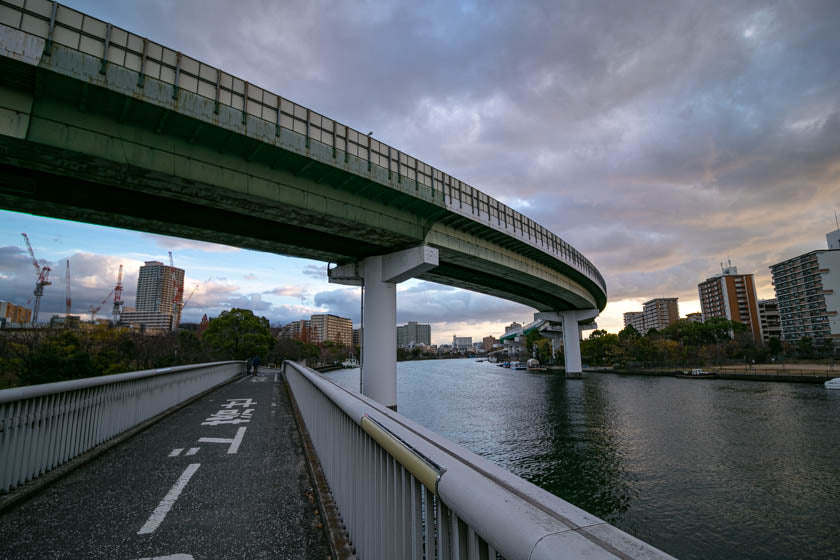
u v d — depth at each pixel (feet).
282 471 21.07
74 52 44.06
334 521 13.88
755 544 56.13
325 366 368.48
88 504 16.48
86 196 59.36
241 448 25.82
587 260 182.91
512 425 126.11
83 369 97.86
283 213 68.90
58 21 43.78
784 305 459.73
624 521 63.05
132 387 30.94
